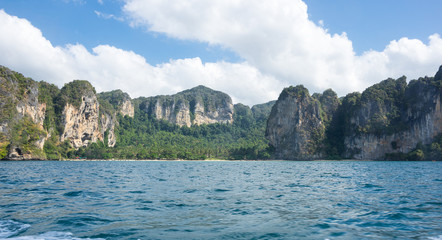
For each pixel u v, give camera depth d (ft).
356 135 594.24
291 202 60.23
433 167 263.70
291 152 641.81
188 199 63.67
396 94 599.57
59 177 125.80
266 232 37.32
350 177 134.72
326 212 49.90
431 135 526.57
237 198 65.57
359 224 41.27
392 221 42.91
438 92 526.98
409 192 75.36
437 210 50.90
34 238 33.73
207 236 35.35
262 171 202.18
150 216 46.16
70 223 41.04
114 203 57.82
